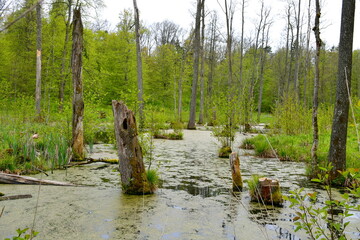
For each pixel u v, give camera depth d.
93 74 11.49
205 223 4.25
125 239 3.64
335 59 43.66
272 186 5.24
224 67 39.25
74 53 8.84
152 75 39.38
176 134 16.75
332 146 6.56
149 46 50.25
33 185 6.18
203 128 23.97
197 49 22.52
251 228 4.08
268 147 10.87
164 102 39.75
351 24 6.08
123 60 30.86
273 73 47.09
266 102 50.78
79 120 8.98
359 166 6.85
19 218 4.26
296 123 14.68
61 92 21.89
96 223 4.14
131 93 8.46
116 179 6.93
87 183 6.49
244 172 7.96
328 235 3.80
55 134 9.79
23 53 24.39
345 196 2.45
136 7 18.50
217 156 10.68
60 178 6.88
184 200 5.35
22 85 25.12
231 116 11.52
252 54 35.88
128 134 5.71
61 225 4.04
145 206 4.95
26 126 11.52
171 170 8.01
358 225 4.19
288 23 28.53
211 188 6.22
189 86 37.41
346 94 6.30
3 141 9.12
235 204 5.16
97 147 12.09
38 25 18.62
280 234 3.88
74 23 8.79
